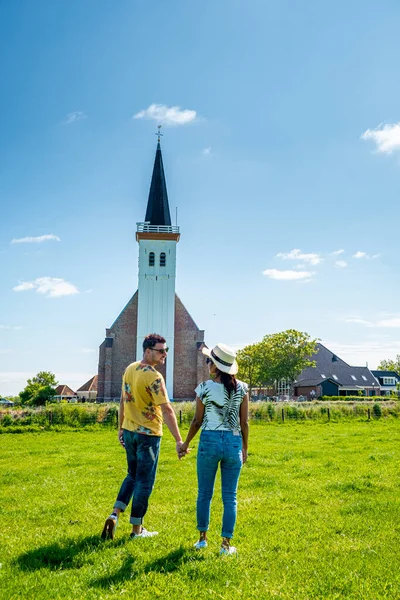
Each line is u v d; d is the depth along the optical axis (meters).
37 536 5.94
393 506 7.34
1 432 24.67
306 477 10.22
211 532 5.99
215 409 5.27
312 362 69.31
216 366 5.30
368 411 30.66
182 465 12.26
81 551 5.22
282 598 4.07
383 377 96.50
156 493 8.66
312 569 4.76
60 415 26.45
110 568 4.66
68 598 4.02
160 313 54.16
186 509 7.36
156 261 55.22
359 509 7.22
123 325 54.12
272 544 5.57
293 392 84.06
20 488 9.55
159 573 4.51
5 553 5.35
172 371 53.09
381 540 5.76
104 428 25.58
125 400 5.91
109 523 5.63
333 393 82.75
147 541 5.48
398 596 4.16
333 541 5.71
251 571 4.64
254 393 83.00
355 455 13.67
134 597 4.04
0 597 4.08
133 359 53.53
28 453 15.96
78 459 14.01
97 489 9.12
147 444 5.72
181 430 23.58
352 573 4.66
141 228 55.94
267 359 68.88
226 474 5.25
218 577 4.43
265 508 7.41
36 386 47.66
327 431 22.86
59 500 8.26
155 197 57.81
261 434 21.39
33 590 4.23
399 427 25.00
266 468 11.55
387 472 10.45
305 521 6.64
